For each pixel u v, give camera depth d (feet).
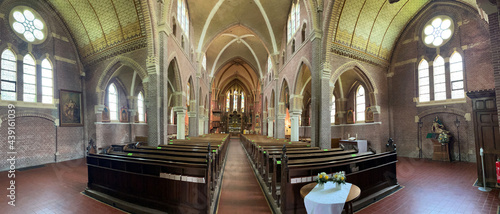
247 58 110.93
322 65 42.06
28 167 39.37
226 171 35.32
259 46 95.40
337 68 45.73
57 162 44.80
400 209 19.80
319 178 15.39
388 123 55.01
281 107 73.51
